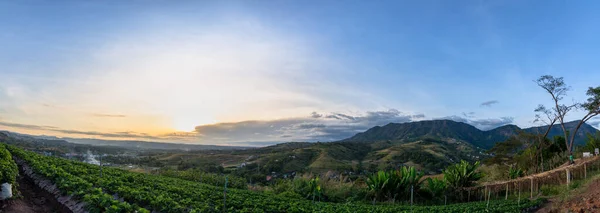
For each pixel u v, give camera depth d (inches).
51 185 579.5
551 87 1558.8
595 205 671.8
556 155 1608.0
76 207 474.0
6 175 486.0
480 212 788.0
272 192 1183.6
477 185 1234.0
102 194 516.7
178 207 528.1
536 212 813.2
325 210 753.0
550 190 1056.2
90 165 1003.9
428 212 784.9
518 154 1753.2
